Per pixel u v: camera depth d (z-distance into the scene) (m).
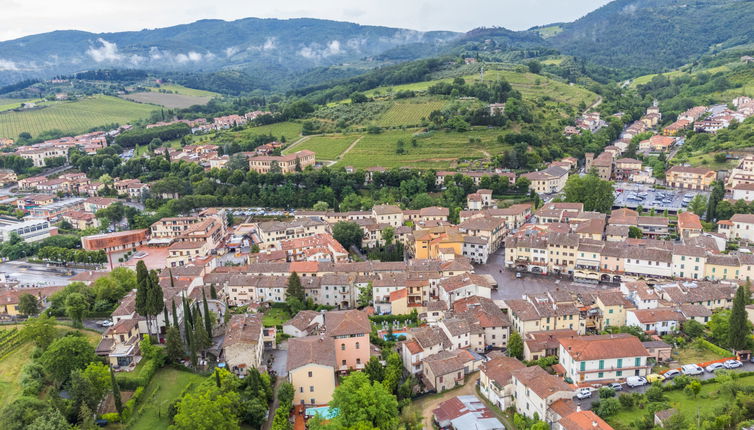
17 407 117.31
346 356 156.88
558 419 118.94
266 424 132.88
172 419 131.75
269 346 172.75
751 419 118.62
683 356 154.12
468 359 155.00
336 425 114.50
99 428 126.19
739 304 148.25
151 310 163.75
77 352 141.62
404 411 132.00
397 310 194.88
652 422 122.44
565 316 169.88
